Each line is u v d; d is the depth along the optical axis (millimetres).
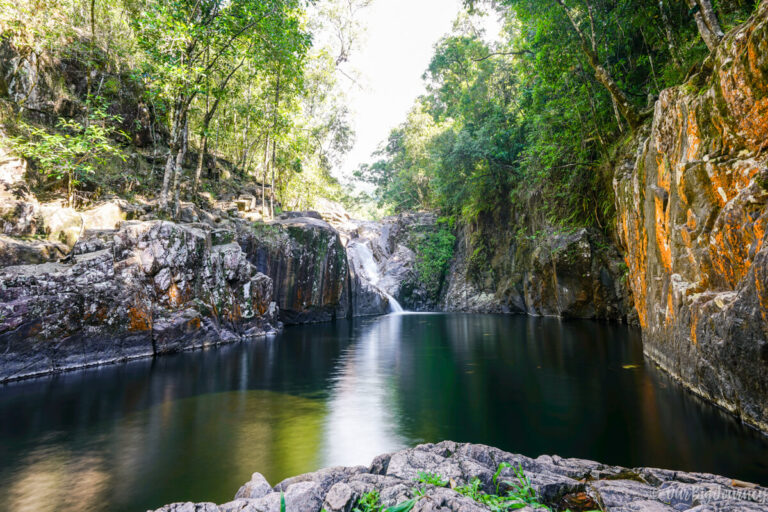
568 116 16500
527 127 22297
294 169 28922
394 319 23609
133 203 14406
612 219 16812
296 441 5145
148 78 14344
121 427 5664
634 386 7406
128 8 17969
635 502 2848
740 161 5570
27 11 13172
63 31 14609
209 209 18484
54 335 8930
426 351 12094
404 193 43781
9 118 12578
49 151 10703
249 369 9617
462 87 29766
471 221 30547
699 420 5465
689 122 7055
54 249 9859
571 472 3586
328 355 11531
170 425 5738
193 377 8766
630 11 12477
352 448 4918
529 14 14789
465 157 25547
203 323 12859
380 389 7758
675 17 11953
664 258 8266
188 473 4262
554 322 19266
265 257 17953
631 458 4445
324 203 35500
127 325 10484
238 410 6445
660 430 5215
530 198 23688
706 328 5910
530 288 23969
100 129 11617
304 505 2711
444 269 33281
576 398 6832
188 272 12586
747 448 4527
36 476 4191
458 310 30281
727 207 5383
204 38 14797
